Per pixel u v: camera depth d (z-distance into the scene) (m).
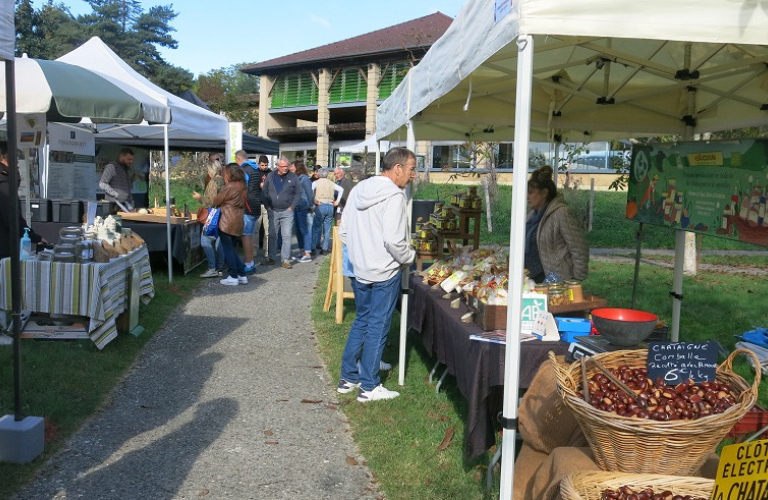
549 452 3.05
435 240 5.91
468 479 3.53
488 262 4.54
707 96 5.25
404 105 4.88
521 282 2.65
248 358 5.87
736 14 2.31
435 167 23.03
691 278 11.20
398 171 4.47
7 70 3.54
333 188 12.78
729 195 4.15
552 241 4.51
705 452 2.21
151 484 3.44
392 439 4.05
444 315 4.31
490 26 2.77
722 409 2.26
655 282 10.61
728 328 7.41
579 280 4.41
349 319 7.39
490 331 3.64
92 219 7.18
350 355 4.90
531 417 3.14
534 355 3.37
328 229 12.88
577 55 4.57
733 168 4.12
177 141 14.55
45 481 3.41
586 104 5.43
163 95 9.35
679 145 4.75
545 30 2.39
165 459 3.74
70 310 5.41
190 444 3.96
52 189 9.40
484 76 4.74
